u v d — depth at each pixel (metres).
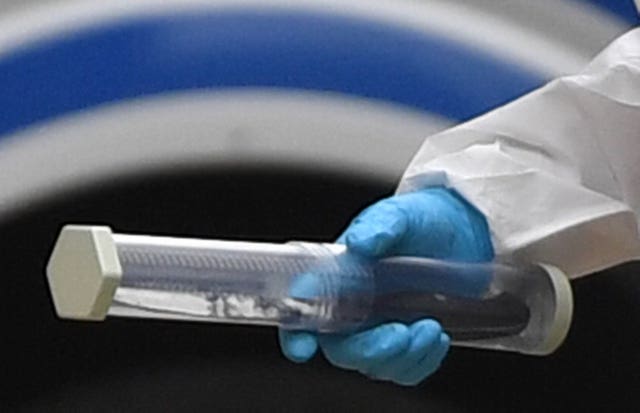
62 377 2.85
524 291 2.06
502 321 2.06
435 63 2.90
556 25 2.95
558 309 2.04
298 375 2.95
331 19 2.86
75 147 2.75
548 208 2.16
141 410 2.89
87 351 2.85
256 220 2.88
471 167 2.17
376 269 2.00
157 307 1.87
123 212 2.80
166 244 1.87
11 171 2.73
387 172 2.89
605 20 2.96
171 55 2.78
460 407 3.05
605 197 2.19
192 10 2.78
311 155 2.87
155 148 2.79
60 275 1.83
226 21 2.80
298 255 1.96
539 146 2.21
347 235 2.02
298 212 2.89
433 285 2.03
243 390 2.93
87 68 2.74
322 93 2.86
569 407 3.05
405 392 3.01
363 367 2.00
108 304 1.82
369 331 1.99
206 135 2.82
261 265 1.93
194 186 2.83
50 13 2.71
